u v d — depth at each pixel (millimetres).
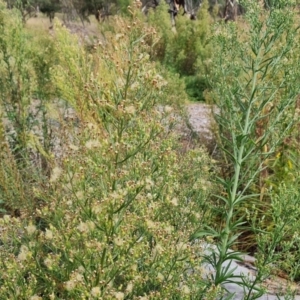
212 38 3490
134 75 2406
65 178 2246
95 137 2355
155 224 2318
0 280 2434
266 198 4809
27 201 4059
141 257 2471
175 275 2383
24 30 5445
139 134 2311
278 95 4234
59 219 2432
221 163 5375
